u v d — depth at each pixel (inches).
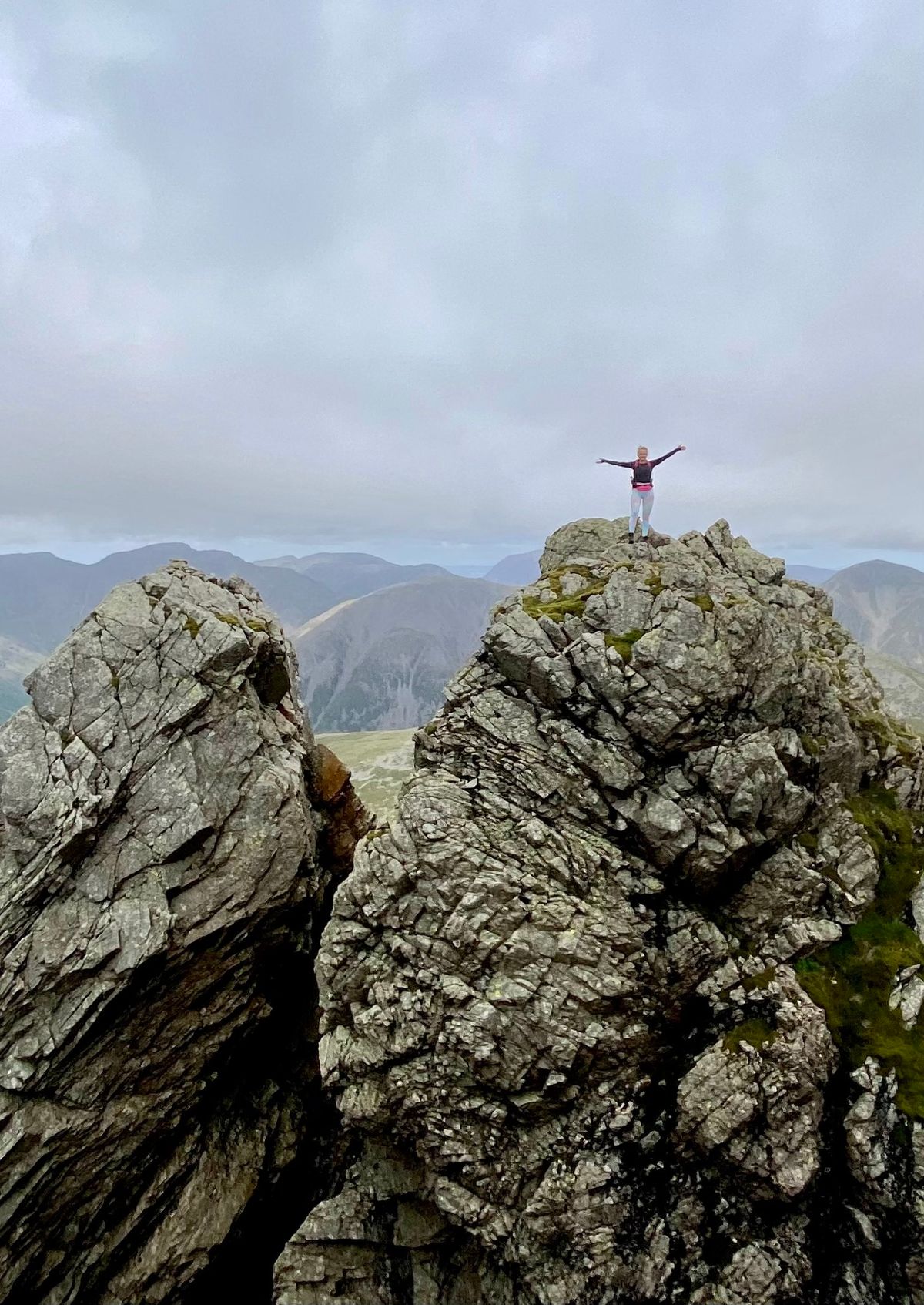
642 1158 858.1
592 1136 869.8
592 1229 832.9
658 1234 821.2
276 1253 1192.2
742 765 950.4
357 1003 954.7
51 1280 984.3
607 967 893.8
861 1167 778.2
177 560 1364.4
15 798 1047.0
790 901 953.5
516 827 977.5
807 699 1027.9
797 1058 828.0
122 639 1181.1
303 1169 1244.5
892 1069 816.3
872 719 1155.3
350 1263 958.4
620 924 916.0
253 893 1111.0
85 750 1091.9
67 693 1136.2
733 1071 837.2
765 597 1290.6
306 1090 1296.8
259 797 1137.4
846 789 1048.8
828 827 999.6
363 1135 1036.5
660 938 928.3
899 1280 738.2
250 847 1114.7
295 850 1156.5
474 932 912.9
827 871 969.5
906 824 1041.5
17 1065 956.6
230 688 1180.5
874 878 971.3
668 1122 863.7
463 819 977.5
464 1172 899.4
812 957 925.8
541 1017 877.8
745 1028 868.0
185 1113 1118.4
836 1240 780.6
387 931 956.6
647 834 951.6
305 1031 1343.5
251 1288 1159.0
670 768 979.9
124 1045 1045.8
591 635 1034.1
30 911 1013.8
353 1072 942.4
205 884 1082.1
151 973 1037.2
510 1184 880.9
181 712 1131.3
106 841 1068.5
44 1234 978.7
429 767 1071.6
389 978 938.1
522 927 914.1
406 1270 955.3
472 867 941.2
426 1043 908.0
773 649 1016.2
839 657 1290.6
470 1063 889.5
